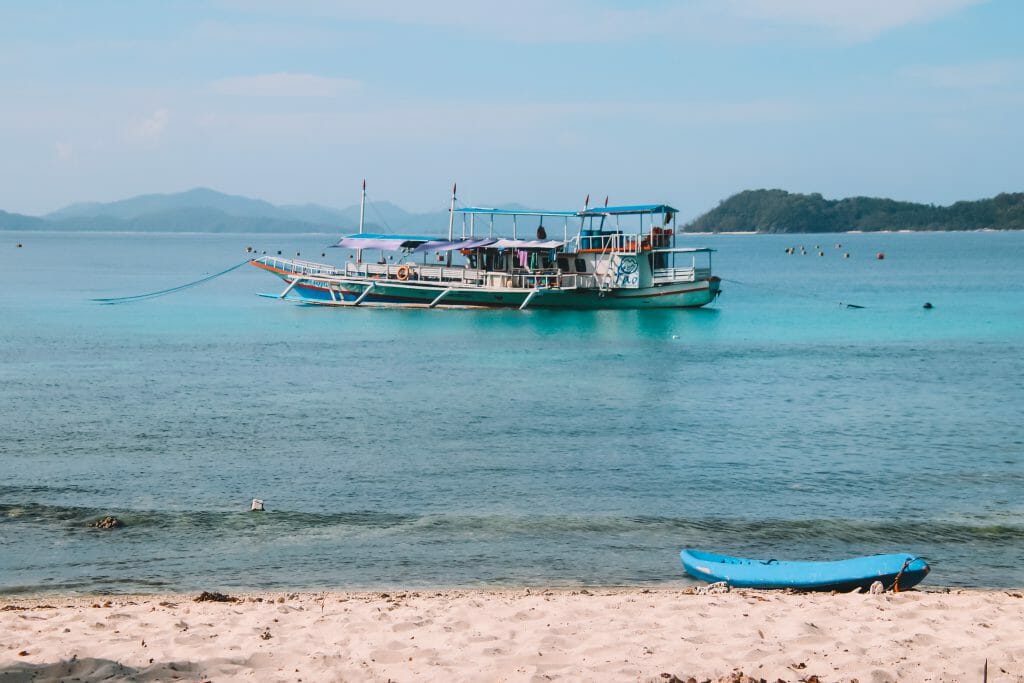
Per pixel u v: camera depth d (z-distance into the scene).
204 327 73.75
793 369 53.91
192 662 11.91
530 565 20.56
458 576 19.77
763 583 18.12
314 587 18.97
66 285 125.44
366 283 86.44
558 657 12.19
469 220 91.31
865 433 35.78
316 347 63.19
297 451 32.22
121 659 12.08
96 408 40.06
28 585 18.94
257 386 46.78
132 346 62.38
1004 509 25.41
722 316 84.88
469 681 11.22
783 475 29.25
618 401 43.12
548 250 84.12
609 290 83.06
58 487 27.11
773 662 11.87
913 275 154.75
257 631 13.74
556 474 29.27
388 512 24.89
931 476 29.14
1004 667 11.63
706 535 23.05
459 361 57.22
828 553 21.67
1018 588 18.97
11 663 11.77
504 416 39.25
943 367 54.28
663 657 12.16
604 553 21.48
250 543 22.08
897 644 12.73
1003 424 37.44
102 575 19.66
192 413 39.12
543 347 64.25
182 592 18.58
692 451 32.66
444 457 31.45
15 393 43.62
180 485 27.44
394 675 11.51
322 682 11.26
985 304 98.88
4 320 78.75
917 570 17.38
